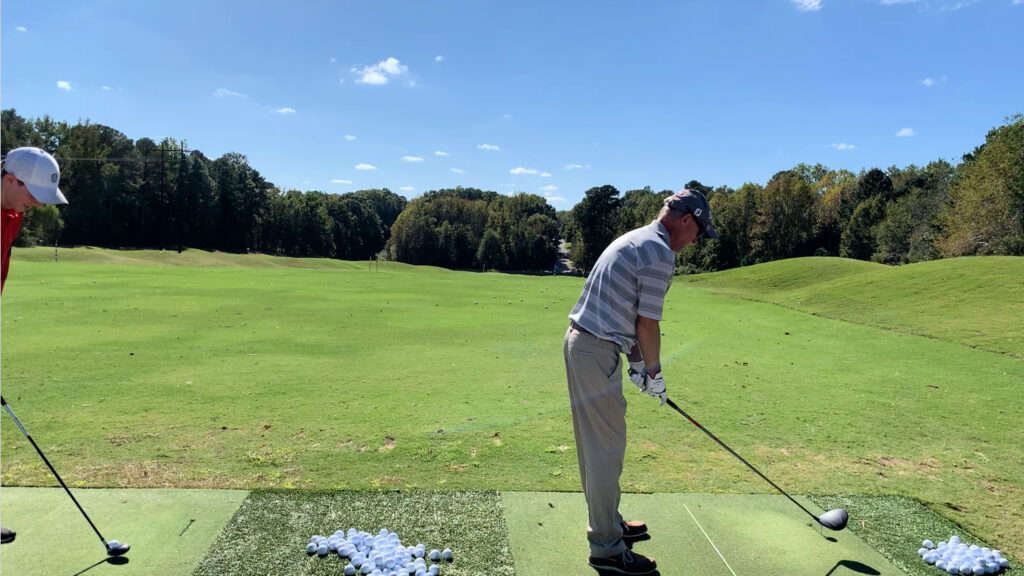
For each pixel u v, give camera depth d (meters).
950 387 6.52
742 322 12.11
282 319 10.88
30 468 3.63
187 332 9.10
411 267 51.25
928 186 54.53
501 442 4.36
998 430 5.00
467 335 9.57
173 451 4.03
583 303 2.76
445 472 3.75
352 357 7.60
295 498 3.29
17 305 11.59
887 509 3.37
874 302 14.40
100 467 3.69
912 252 40.72
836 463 4.14
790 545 2.93
